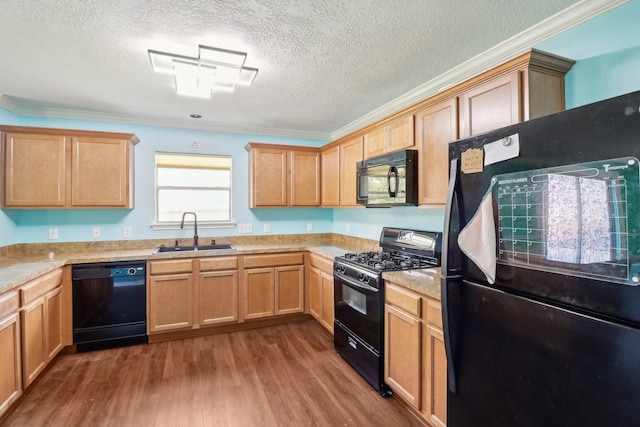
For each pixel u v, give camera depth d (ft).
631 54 5.18
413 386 6.44
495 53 7.23
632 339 2.80
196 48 7.09
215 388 7.77
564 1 5.57
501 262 4.03
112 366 8.84
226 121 12.61
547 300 3.51
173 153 12.60
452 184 4.73
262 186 12.87
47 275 8.38
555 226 3.42
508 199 3.93
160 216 12.44
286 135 14.30
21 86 9.06
